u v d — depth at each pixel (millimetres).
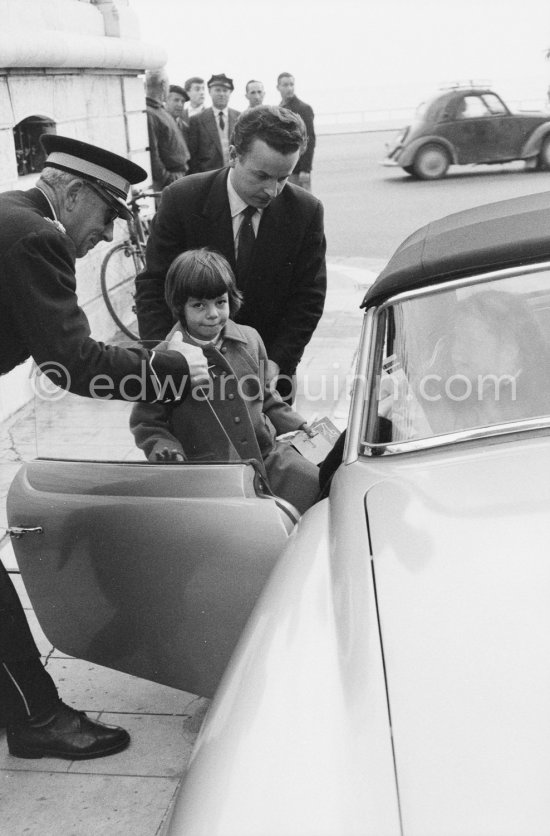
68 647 2752
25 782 2701
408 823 1209
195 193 3559
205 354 2625
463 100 15305
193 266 2707
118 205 2598
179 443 2633
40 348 2416
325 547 1973
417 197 14000
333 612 1694
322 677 1516
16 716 2771
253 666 1606
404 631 1538
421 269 2477
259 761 1367
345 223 12453
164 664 2568
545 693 1346
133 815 2545
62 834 2486
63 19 7500
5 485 4117
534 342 2295
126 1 9055
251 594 2363
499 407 2225
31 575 2701
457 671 1423
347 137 21656
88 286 7336
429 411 2279
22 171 7059
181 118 11195
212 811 1305
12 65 6219
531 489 1867
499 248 2414
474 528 1763
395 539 1815
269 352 3783
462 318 2385
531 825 1163
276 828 1244
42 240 2389
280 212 3586
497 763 1257
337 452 2715
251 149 3330
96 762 2770
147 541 2451
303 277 3762
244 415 2664
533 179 14859
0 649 2691
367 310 2682
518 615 1501
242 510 2359
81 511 2527
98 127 8180
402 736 1340
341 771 1312
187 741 2857
